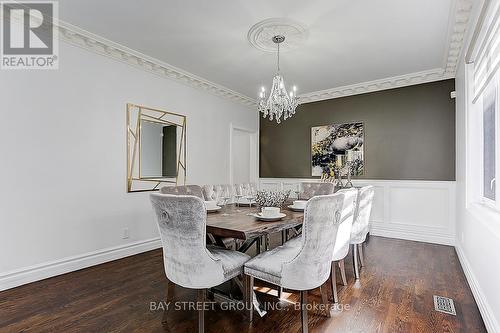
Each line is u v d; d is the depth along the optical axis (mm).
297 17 2553
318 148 5035
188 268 1689
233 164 5566
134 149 3492
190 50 3283
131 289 2439
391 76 4098
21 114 2523
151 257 3348
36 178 2615
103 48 3111
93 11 2492
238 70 3908
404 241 4055
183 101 4191
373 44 3074
